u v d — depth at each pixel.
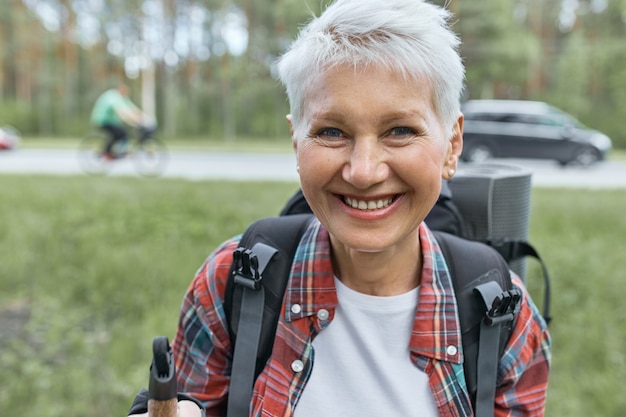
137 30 41.31
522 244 1.63
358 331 1.11
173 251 5.14
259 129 40.25
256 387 1.13
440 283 1.13
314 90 0.98
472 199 1.67
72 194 7.98
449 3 1.09
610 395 2.92
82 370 3.14
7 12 42.78
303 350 1.12
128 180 9.95
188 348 1.23
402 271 1.13
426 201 1.02
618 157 21.14
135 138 12.44
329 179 1.00
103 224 6.06
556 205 7.92
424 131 0.99
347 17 0.96
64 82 42.06
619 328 3.71
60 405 2.85
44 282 4.47
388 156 0.98
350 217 1.01
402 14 0.96
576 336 3.54
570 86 38.50
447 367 1.10
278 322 1.14
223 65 40.19
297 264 1.15
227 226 6.24
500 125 15.59
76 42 42.53
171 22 41.69
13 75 44.97
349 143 0.99
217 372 1.21
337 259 1.15
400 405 1.08
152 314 3.82
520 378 1.20
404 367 1.10
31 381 3.01
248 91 39.56
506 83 37.53
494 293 1.11
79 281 4.44
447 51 1.01
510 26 35.84
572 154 15.53
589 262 4.86
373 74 0.95
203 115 42.41
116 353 3.29
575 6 41.91
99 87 42.47
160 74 42.47
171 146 23.19
